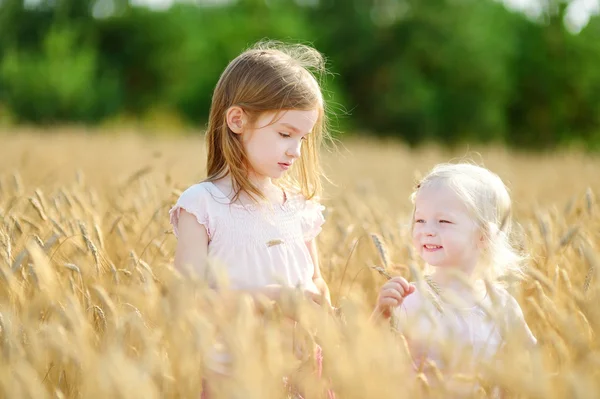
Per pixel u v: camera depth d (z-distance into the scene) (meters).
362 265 4.07
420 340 2.52
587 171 12.98
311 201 3.51
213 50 54.41
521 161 19.98
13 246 3.40
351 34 53.66
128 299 2.79
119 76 51.84
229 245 3.16
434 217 3.08
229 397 2.05
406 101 52.41
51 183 6.25
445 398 2.23
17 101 41.59
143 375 2.13
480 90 53.50
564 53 53.91
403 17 53.81
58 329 2.34
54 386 2.58
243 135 3.16
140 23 53.06
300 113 3.08
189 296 2.35
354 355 2.11
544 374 2.13
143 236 3.99
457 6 53.81
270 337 2.19
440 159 19.66
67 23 52.00
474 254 3.10
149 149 17.16
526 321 3.35
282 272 3.22
